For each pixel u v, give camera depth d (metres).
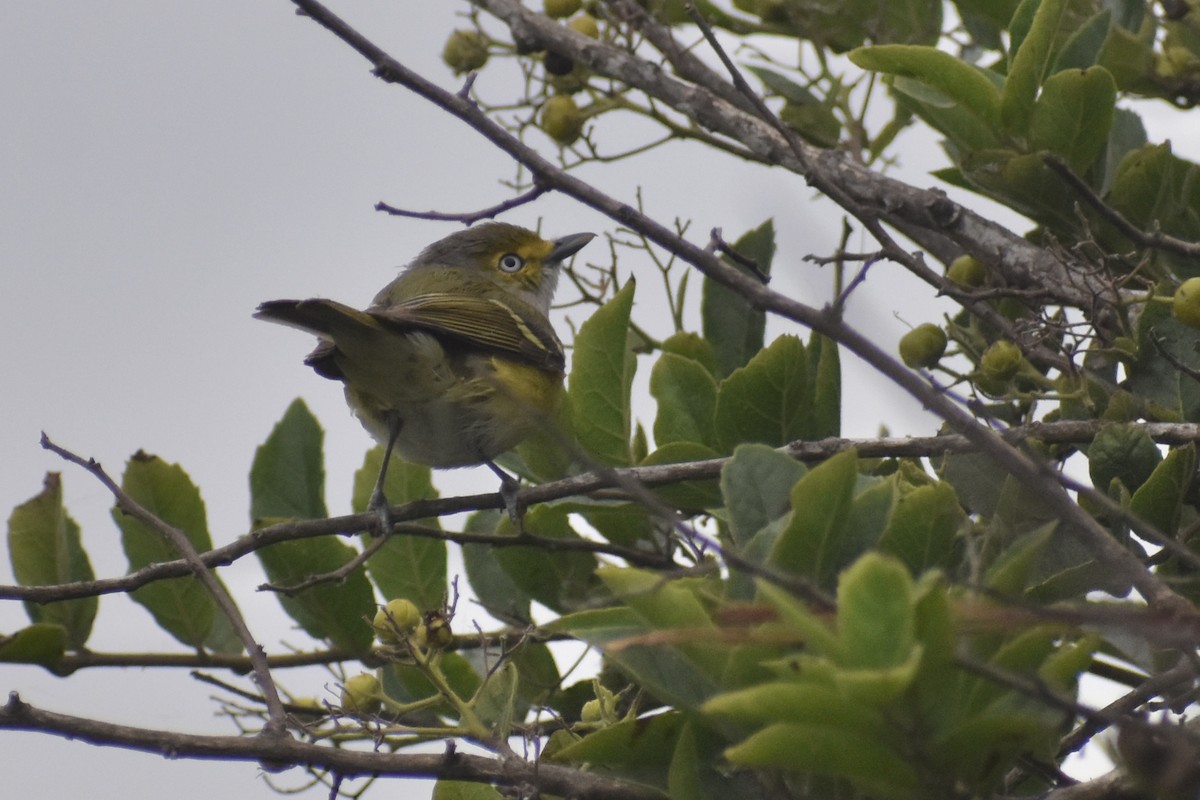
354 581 10.05
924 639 4.76
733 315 11.09
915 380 5.52
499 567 10.80
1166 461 7.86
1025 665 5.19
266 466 10.66
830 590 5.98
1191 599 7.91
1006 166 9.80
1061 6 9.43
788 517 6.11
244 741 6.54
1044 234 9.09
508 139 7.45
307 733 7.55
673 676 6.11
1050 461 8.88
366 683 8.27
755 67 11.77
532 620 10.41
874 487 6.39
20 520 9.89
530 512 10.32
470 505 9.44
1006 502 7.95
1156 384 9.05
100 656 9.76
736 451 6.71
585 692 9.80
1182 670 6.60
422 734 8.34
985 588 4.89
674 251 6.43
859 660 4.55
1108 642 7.66
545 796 7.25
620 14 11.23
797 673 4.93
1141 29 10.87
